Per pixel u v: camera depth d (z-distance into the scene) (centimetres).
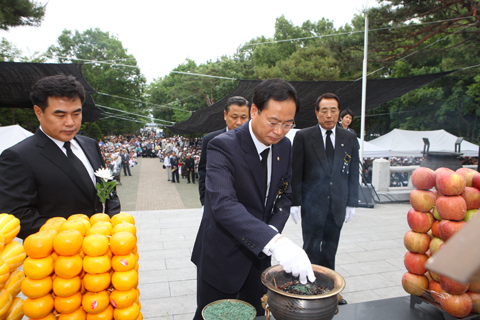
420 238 168
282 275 148
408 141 1489
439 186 157
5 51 2292
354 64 1134
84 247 121
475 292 157
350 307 172
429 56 1059
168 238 463
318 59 2277
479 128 1756
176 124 2353
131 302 128
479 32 953
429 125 1873
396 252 407
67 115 164
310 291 139
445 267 31
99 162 209
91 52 3869
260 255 138
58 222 143
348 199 310
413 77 838
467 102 1567
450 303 152
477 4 800
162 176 1870
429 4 840
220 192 151
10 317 124
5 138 829
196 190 1354
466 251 32
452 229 152
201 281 179
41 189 168
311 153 299
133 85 3962
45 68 723
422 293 166
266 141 154
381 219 579
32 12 902
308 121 1398
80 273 128
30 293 116
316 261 306
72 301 121
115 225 146
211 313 137
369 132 2564
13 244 127
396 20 891
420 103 1741
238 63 3266
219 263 171
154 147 3559
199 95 3525
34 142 172
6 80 791
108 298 127
